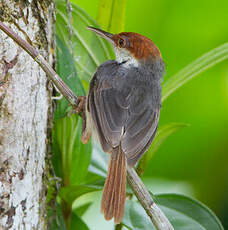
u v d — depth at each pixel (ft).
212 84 42.55
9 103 23.99
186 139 42.11
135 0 40.52
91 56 32.63
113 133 26.55
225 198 41.32
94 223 38.45
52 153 28.35
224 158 42.16
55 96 29.01
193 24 40.91
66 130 28.43
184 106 42.50
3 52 23.81
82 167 29.25
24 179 24.41
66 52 29.40
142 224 26.43
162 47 41.32
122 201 24.79
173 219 27.22
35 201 25.30
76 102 25.05
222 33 40.93
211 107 42.55
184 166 41.96
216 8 40.06
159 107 29.37
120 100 27.68
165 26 41.04
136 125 27.27
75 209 33.55
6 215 23.45
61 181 28.48
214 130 42.45
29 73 24.98
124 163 25.66
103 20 32.91
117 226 28.96
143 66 29.91
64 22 31.78
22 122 24.54
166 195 28.40
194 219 27.32
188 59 41.47
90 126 28.12
